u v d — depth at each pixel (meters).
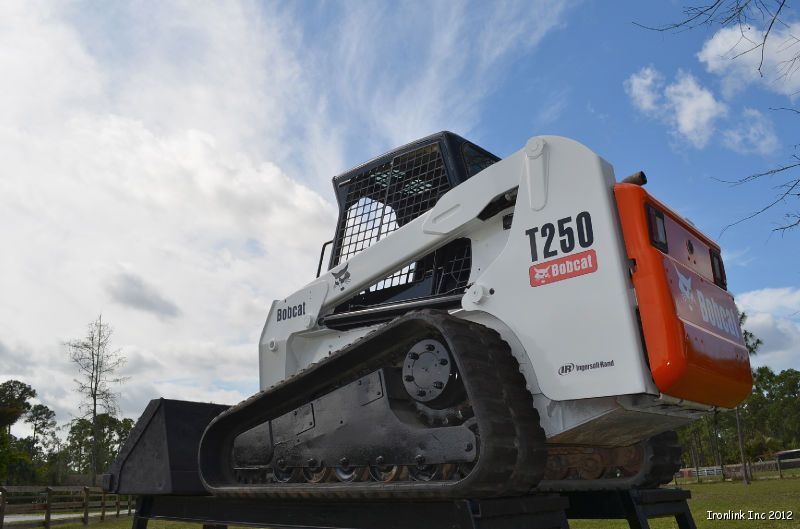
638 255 3.19
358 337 4.38
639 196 3.28
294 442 3.90
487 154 4.63
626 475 4.29
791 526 9.53
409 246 4.15
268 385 4.78
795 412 69.38
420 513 3.17
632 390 3.01
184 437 4.65
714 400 3.45
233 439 4.39
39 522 17.47
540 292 3.37
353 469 3.64
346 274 4.48
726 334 3.69
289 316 4.75
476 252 3.89
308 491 3.52
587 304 3.21
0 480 29.94
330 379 3.88
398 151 4.58
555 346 3.26
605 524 10.32
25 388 58.97
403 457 3.33
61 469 52.53
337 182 4.95
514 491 3.09
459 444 3.10
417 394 3.36
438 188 4.31
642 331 3.10
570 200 3.40
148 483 4.61
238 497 4.04
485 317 3.58
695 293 3.45
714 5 4.33
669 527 9.82
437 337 3.43
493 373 3.11
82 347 33.53
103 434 43.03
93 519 19.11
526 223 3.52
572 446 4.05
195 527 12.60
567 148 3.48
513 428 2.99
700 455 73.31
